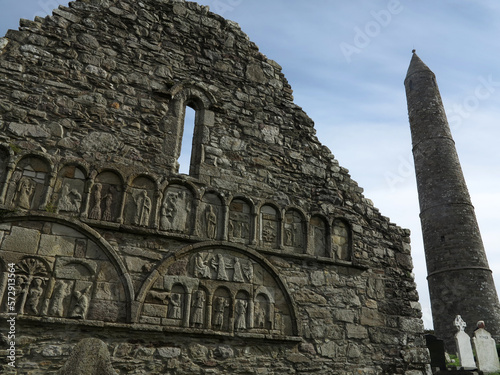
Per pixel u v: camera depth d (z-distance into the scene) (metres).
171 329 7.62
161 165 8.86
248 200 9.38
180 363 7.55
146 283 7.73
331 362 8.71
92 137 8.45
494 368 13.07
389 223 10.84
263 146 10.14
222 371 7.81
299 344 8.61
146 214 8.30
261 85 10.83
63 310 7.09
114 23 9.60
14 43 8.47
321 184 10.40
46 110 8.26
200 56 10.35
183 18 10.52
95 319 7.21
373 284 9.89
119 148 8.61
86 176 8.10
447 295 21.36
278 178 9.97
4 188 7.36
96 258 7.62
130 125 8.91
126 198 8.27
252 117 10.34
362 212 10.56
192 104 10.05
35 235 7.35
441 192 23.62
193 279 8.20
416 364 9.53
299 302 8.95
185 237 8.42
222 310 8.21
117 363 7.11
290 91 11.18
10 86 8.12
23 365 6.57
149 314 7.60
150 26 10.02
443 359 12.87
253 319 8.41
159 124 9.21
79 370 4.98
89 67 8.97
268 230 9.36
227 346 8.03
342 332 9.07
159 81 9.59
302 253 9.41
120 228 7.94
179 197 8.78
